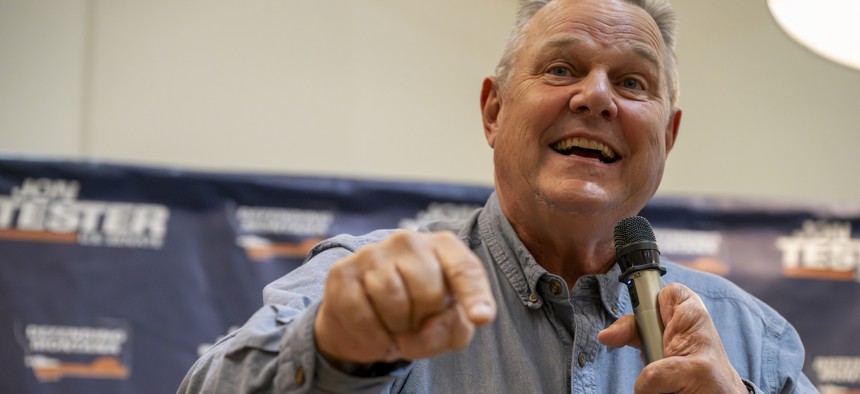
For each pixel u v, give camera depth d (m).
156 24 3.28
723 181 3.51
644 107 1.36
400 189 2.82
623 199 1.34
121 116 3.21
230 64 3.30
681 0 3.61
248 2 3.36
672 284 1.13
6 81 3.17
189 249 2.68
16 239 2.60
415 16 3.45
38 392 2.53
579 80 1.37
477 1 3.50
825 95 3.60
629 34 1.39
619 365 1.31
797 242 2.96
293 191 2.76
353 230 2.77
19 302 2.56
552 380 1.26
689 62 3.57
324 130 3.32
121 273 2.63
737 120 3.55
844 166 3.56
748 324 1.40
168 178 2.71
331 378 0.90
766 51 3.60
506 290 1.33
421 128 3.38
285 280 1.23
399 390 1.18
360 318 0.81
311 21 3.38
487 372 1.23
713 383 1.04
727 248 2.94
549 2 1.44
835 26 1.85
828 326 2.90
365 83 3.38
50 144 3.15
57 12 3.24
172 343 2.61
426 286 0.79
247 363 0.97
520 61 1.41
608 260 1.40
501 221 1.39
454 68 3.44
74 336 2.57
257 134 3.27
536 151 1.34
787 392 1.36
